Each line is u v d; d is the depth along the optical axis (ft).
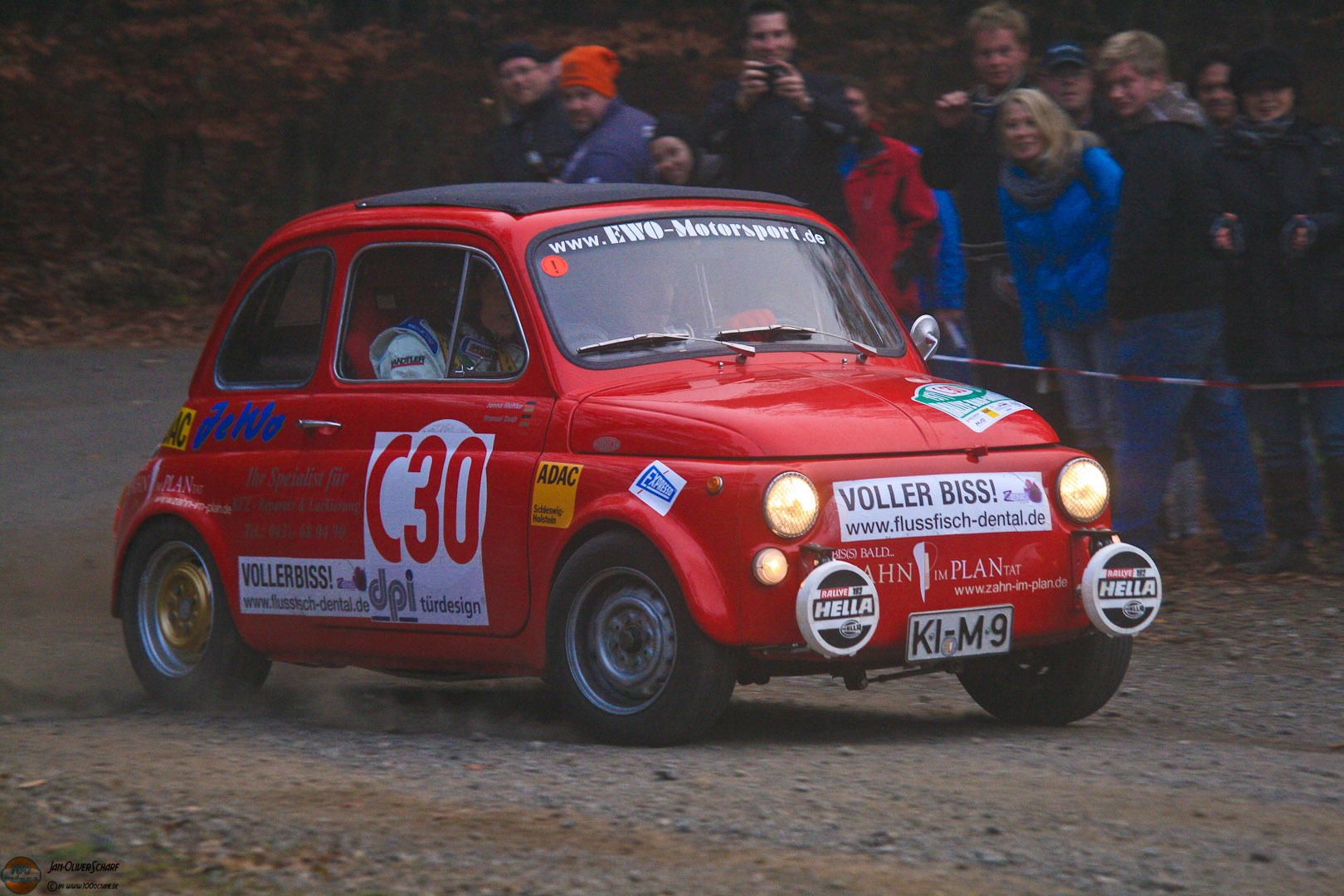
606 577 65.62
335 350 78.59
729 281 75.97
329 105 272.92
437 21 270.26
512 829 51.42
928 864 47.73
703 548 62.80
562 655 66.59
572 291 72.43
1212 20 259.19
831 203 105.91
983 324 114.93
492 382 72.02
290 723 75.00
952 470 65.92
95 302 269.44
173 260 285.02
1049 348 108.88
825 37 260.83
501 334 72.59
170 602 83.82
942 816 52.75
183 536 82.58
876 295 80.84
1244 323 103.86
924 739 68.64
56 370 209.26
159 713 78.79
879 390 69.51
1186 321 101.76
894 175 112.47
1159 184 99.45
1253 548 106.22
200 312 266.16
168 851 49.49
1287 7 254.06
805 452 63.52
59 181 304.50
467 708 80.33
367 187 284.00
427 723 75.97
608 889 45.44
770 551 61.77
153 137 269.64
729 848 49.24
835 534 62.75
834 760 62.13
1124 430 104.42
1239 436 105.19
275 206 289.94
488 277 73.61
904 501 64.23
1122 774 59.72
